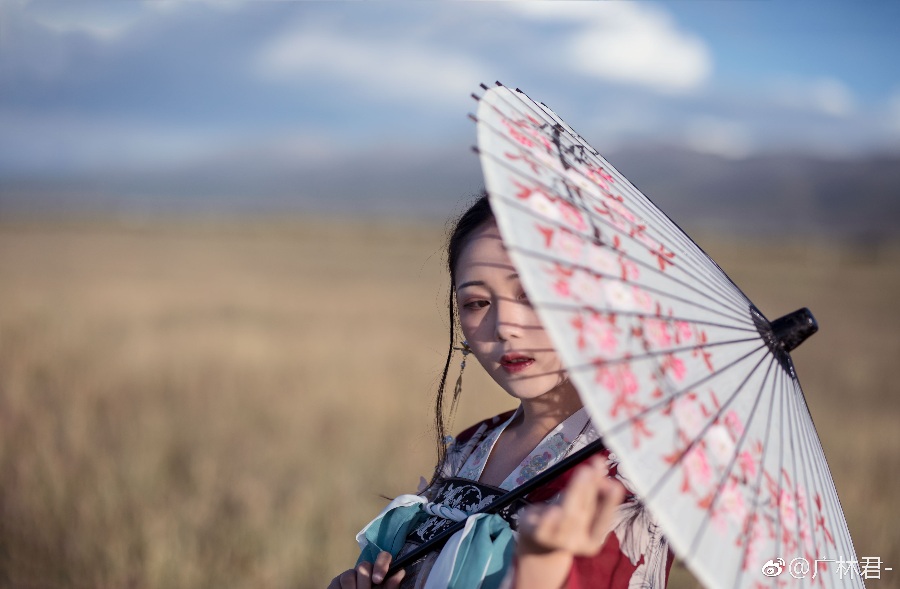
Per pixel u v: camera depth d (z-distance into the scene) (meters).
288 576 5.30
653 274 1.60
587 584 1.58
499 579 1.67
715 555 1.33
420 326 18.62
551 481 1.77
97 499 6.22
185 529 5.89
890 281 45.66
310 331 16.66
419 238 79.50
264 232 85.25
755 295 31.66
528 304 1.86
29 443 7.42
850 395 11.59
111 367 11.50
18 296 21.47
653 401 1.40
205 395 10.05
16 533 5.66
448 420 2.28
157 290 25.67
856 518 5.72
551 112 1.95
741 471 1.46
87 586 5.12
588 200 1.63
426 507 2.03
